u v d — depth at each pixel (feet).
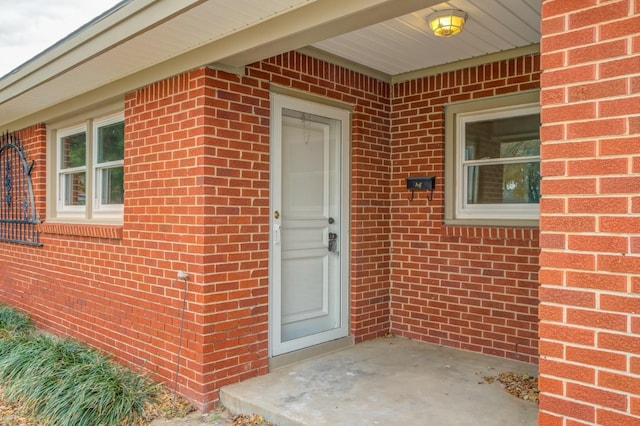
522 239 13.67
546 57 6.99
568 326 6.74
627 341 6.25
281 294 14.07
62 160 19.17
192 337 12.04
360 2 9.02
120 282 14.67
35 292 19.65
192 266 12.07
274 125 13.44
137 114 14.02
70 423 10.75
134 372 13.30
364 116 15.90
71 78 14.11
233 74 12.40
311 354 14.28
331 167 15.52
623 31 6.34
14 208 21.45
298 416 10.26
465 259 15.05
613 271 6.37
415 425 9.83
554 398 6.86
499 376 12.61
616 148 6.38
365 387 11.89
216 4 9.32
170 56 12.19
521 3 10.92
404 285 16.52
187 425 10.96
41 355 13.62
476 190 15.12
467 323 14.98
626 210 6.29
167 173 12.90
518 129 14.25
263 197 13.12
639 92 6.21
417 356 14.37
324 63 14.65
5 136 21.95
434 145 15.70
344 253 15.60
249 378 12.61
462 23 11.34
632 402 6.20
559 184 6.84
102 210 16.48
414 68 15.80
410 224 16.34
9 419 11.54
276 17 10.01
